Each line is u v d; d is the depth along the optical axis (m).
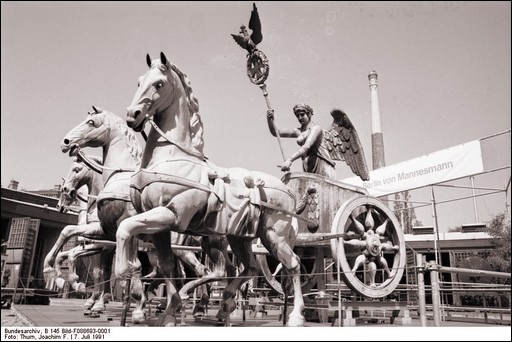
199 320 4.68
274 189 4.24
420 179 6.13
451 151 5.64
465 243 9.88
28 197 13.05
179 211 3.46
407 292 7.08
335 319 4.32
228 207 3.79
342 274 4.50
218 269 5.59
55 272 5.69
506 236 5.86
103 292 6.12
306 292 5.37
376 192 7.00
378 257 4.90
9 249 11.27
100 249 6.01
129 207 5.11
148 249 6.27
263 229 4.09
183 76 3.99
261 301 7.12
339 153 6.21
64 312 6.49
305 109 5.82
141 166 3.77
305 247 5.71
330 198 5.03
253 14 5.36
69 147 5.41
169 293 3.56
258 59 5.59
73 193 6.86
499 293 4.96
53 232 13.15
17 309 7.14
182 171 3.62
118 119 5.86
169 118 3.82
